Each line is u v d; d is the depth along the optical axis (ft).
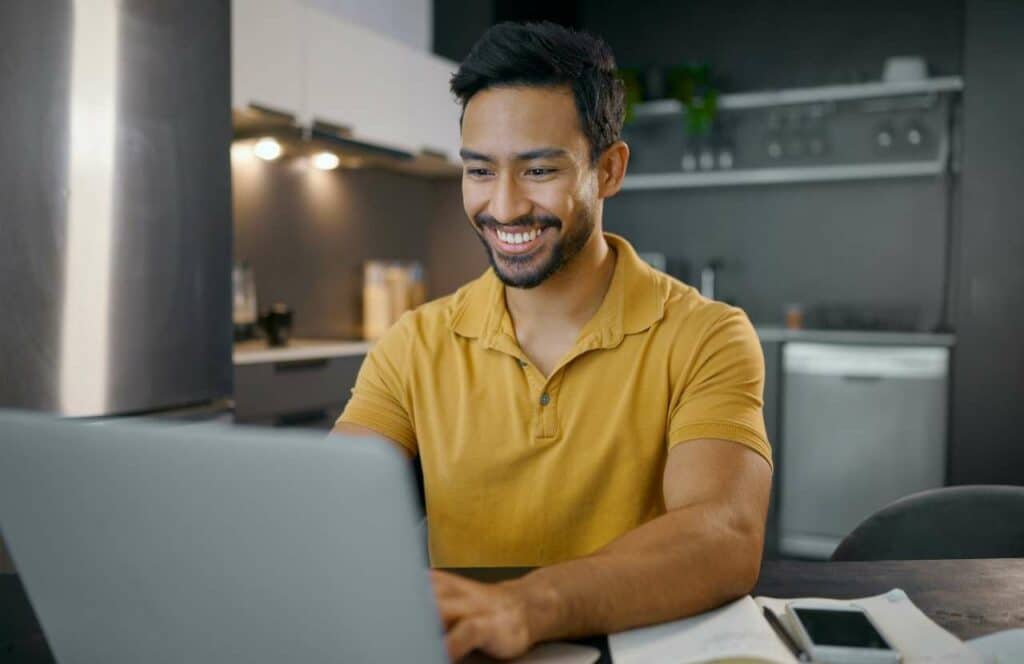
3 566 3.36
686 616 2.61
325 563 1.74
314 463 1.68
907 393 11.62
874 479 11.77
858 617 2.51
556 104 3.28
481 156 3.35
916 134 12.76
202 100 7.80
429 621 1.73
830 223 14.01
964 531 4.12
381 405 3.96
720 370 3.55
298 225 11.27
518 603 2.35
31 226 6.53
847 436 11.89
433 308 4.09
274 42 9.01
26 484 1.98
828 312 13.88
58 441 1.90
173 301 7.55
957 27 13.24
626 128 15.19
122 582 1.97
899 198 13.57
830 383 11.96
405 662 1.78
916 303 13.51
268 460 1.71
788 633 2.52
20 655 2.52
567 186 3.34
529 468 3.67
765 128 14.11
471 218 3.51
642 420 3.62
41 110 6.57
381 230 12.84
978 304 11.64
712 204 14.78
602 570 2.54
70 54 6.75
